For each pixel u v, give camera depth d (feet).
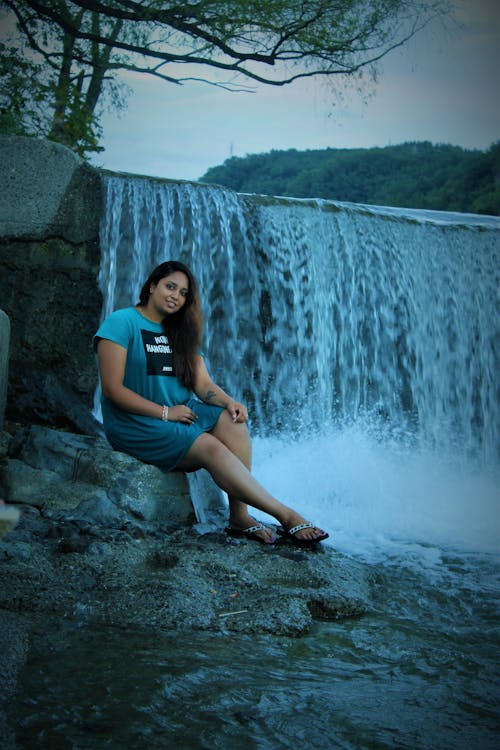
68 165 21.62
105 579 11.51
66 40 36.27
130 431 14.52
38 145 21.43
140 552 12.77
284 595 11.35
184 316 14.67
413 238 26.78
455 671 9.55
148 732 7.47
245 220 24.14
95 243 22.07
